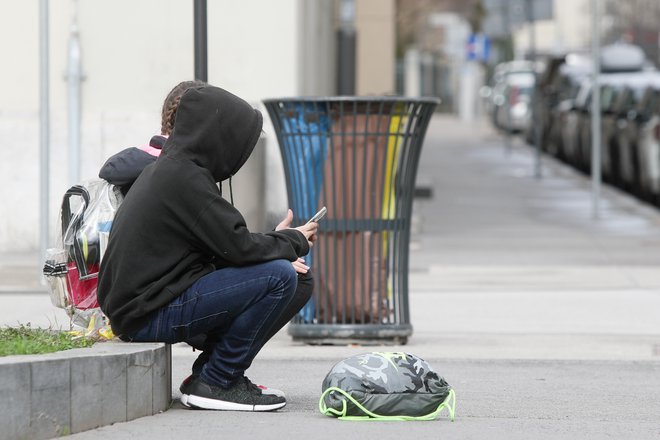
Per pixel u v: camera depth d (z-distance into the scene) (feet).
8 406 46.01
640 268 113.19
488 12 233.55
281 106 75.72
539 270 112.06
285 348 75.92
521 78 347.56
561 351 75.97
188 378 56.75
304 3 129.29
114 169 56.39
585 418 56.90
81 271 56.08
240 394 55.93
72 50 112.78
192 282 53.52
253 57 118.52
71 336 54.60
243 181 99.55
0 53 116.88
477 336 81.35
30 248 118.11
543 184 199.82
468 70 454.40
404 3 346.74
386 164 75.56
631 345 78.28
